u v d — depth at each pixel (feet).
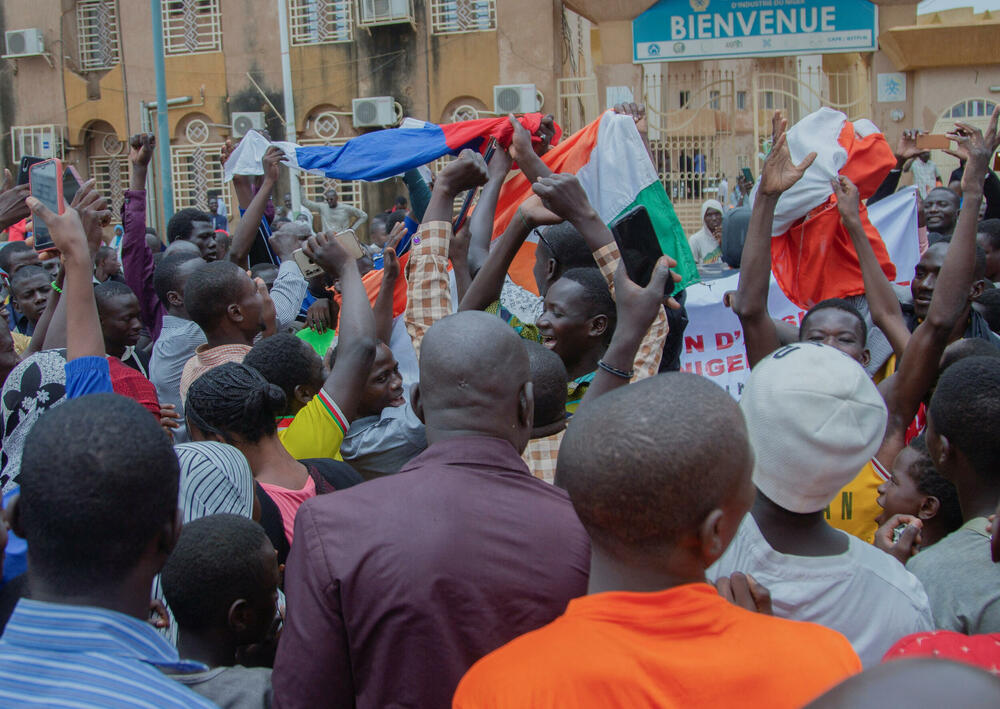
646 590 4.84
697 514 4.72
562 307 10.14
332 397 9.90
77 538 5.02
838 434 5.97
